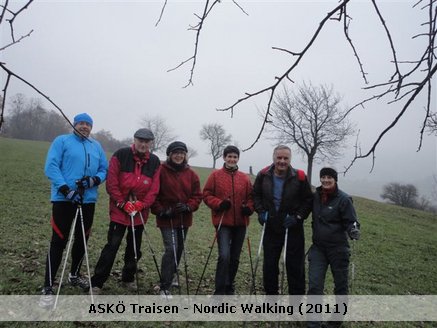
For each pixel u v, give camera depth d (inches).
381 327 210.5
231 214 207.8
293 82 71.7
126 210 191.2
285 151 201.6
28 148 1285.7
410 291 292.0
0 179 583.5
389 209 905.5
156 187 204.1
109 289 207.0
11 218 349.4
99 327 166.9
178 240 209.3
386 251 433.4
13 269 217.6
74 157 189.9
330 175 191.6
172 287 227.6
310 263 193.5
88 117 198.7
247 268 299.4
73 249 203.3
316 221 194.9
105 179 205.2
